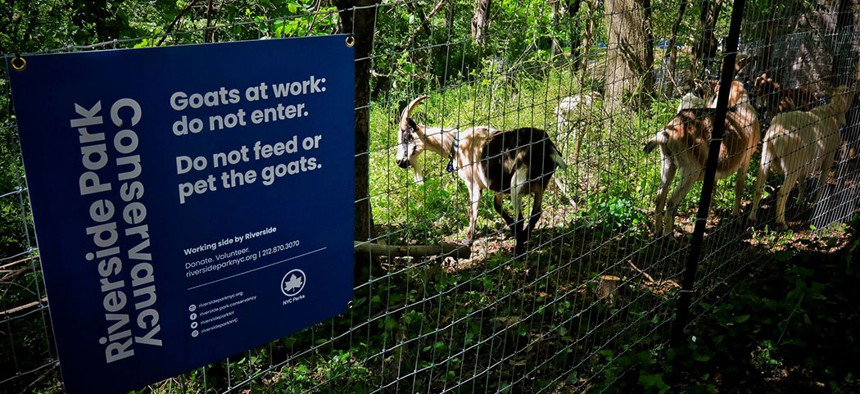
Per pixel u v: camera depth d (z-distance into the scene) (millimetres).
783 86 7258
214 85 2088
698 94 6930
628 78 4844
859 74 7113
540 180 6004
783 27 6047
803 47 6922
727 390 4203
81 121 1869
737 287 5312
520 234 6105
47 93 1798
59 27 5738
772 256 6059
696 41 5836
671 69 5914
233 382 4062
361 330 4789
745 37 5680
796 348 4512
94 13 5441
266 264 2375
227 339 2344
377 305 5031
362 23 4727
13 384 3873
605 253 5926
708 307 4930
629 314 4902
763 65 6430
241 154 2203
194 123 2076
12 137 2256
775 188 7922
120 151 1955
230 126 2156
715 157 4238
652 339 4586
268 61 2184
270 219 2338
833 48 6852
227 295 2301
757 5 5641
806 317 4625
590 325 4777
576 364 4348
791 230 6887
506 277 5500
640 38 4832
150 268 2100
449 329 4672
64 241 1918
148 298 2119
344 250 2594
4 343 4043
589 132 5180
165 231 2100
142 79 1946
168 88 2000
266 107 2219
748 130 6539
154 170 2031
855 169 7336
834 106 6855
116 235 2008
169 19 5973
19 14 5410
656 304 5074
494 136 6090
